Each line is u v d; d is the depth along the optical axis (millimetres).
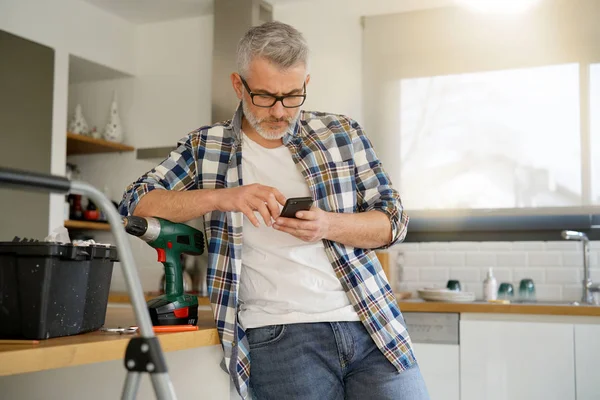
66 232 1581
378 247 1787
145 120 4738
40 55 4051
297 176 1812
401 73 4164
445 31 4082
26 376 1882
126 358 1073
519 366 3127
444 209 4012
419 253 4082
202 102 4574
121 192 4770
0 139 3781
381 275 1809
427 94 4105
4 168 923
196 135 1863
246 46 1734
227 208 1635
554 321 3094
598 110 3787
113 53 4578
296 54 1698
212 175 1818
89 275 1400
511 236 3900
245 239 1772
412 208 4082
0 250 1244
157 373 1062
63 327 1312
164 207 1700
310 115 1909
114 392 1793
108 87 4859
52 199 4082
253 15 4250
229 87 4238
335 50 4324
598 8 3812
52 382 1864
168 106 4672
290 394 1725
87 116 4895
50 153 4074
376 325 1729
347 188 1816
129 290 1074
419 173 4086
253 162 1828
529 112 3908
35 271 1241
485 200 3951
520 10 3943
